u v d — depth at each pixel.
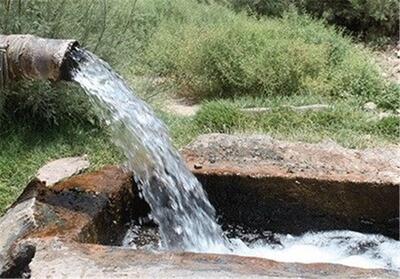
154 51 6.03
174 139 4.18
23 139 3.88
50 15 4.17
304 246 3.14
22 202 2.65
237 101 5.14
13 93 3.90
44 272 2.12
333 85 5.52
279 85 5.55
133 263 2.17
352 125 4.54
